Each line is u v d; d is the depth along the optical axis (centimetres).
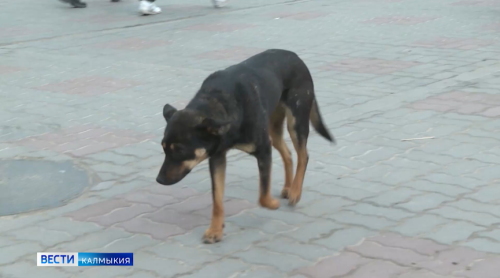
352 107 718
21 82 883
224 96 417
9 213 492
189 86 833
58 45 1106
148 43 1098
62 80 887
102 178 557
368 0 1523
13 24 1309
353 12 1351
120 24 1277
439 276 379
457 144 596
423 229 440
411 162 561
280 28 1195
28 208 500
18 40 1153
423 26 1168
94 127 691
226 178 546
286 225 458
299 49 1019
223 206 484
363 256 408
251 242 435
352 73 862
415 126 648
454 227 441
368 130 643
